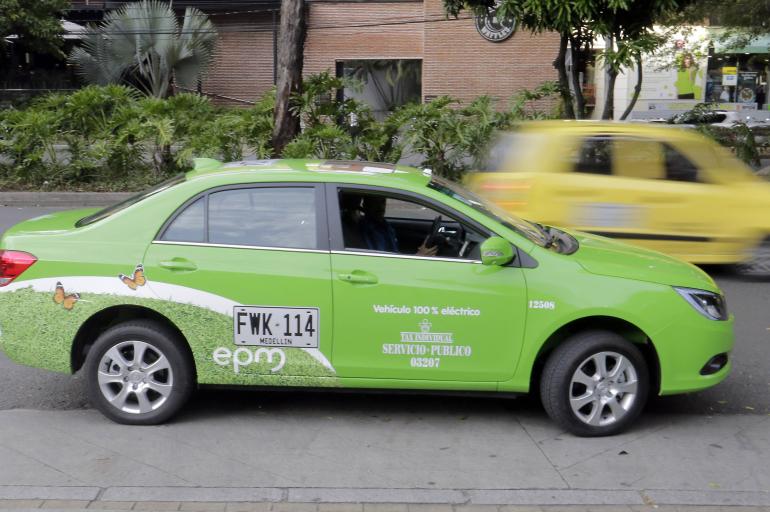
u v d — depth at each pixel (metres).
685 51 23.81
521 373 5.04
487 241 4.93
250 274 4.96
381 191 5.16
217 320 4.98
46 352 5.07
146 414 5.12
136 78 26.80
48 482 4.41
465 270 5.00
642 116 28.81
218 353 5.02
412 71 28.78
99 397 5.10
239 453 4.82
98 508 4.15
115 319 5.20
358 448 4.92
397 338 5.00
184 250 5.02
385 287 4.96
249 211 5.10
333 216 5.07
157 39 25.20
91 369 5.07
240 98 29.30
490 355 5.02
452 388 5.08
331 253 5.01
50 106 16.62
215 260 4.98
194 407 5.51
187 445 4.91
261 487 4.39
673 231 8.83
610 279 5.03
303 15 15.73
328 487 4.41
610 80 17.77
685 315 5.05
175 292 4.97
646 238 8.79
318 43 28.75
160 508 4.16
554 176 8.70
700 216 8.82
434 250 5.21
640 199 8.73
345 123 16.44
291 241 5.04
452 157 15.60
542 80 27.55
